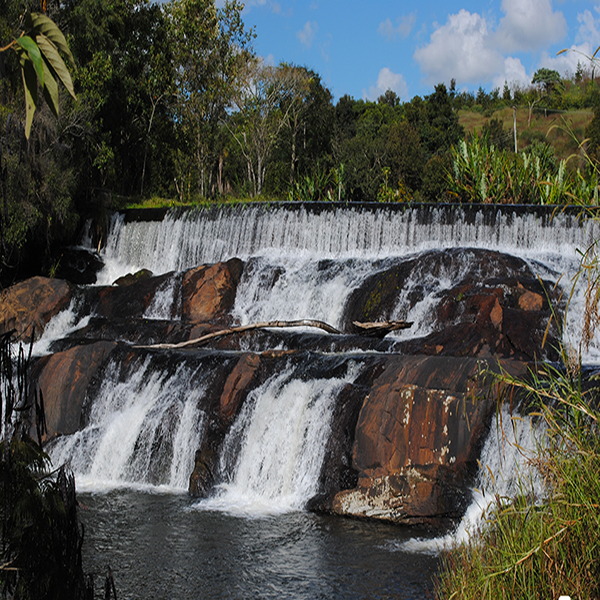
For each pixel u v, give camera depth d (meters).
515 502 6.34
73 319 21.55
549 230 19.70
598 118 47.19
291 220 24.11
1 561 3.44
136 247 28.28
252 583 8.38
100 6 35.09
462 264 17.95
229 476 13.10
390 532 10.19
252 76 47.59
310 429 12.61
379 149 55.03
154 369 15.50
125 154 42.66
